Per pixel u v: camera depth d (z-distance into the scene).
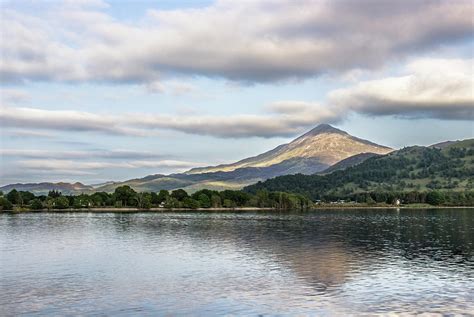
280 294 62.09
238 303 57.72
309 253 102.94
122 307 56.50
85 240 135.88
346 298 59.75
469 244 119.38
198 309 55.28
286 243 123.94
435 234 148.88
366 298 59.66
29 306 57.06
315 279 72.06
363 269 81.06
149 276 75.75
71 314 53.72
